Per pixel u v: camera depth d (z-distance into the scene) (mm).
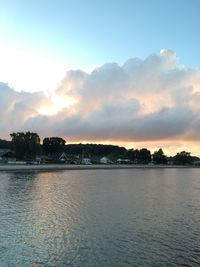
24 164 176625
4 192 69125
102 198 63781
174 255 28766
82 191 75750
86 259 27344
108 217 44219
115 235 34719
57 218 42688
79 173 149125
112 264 26438
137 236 34562
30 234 34312
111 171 181750
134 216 45438
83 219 42438
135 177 136125
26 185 84625
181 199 66062
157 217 45125
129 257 28062
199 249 30406
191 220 43344
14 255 27844
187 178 141750
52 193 70062
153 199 64938
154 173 179125
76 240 32500
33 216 43656
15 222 39750
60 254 28328
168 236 34781
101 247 30469
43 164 189875
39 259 27078
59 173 141375
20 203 54562
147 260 27469
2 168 139625
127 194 72312
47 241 31922
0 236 33250
